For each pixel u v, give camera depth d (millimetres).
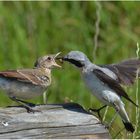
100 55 16953
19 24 17656
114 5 18328
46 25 17797
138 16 18250
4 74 11172
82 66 11445
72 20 17891
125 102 13648
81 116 9891
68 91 15531
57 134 9391
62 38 17484
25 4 18125
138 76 11344
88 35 17453
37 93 11477
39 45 17094
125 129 12039
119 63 11617
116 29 17797
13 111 10078
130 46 17391
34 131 9438
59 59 11758
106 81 11172
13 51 16812
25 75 11312
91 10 18016
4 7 18125
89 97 15219
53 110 10172
